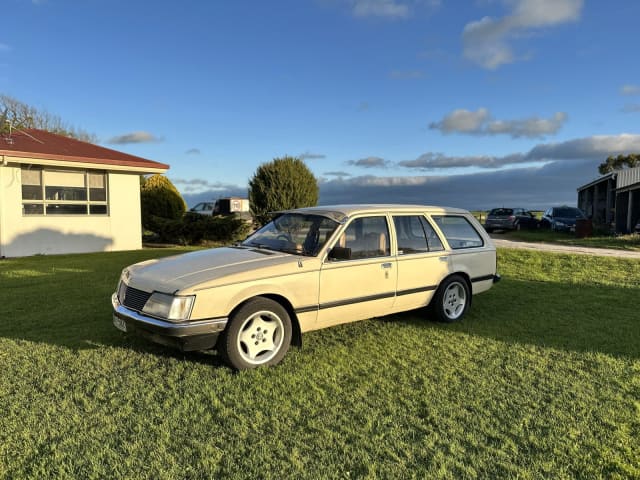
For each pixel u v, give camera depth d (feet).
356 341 16.85
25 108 118.52
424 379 13.30
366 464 9.06
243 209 91.71
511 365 14.52
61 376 13.08
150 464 9.00
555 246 54.39
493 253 21.61
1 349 15.29
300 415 11.04
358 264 16.31
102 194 48.01
